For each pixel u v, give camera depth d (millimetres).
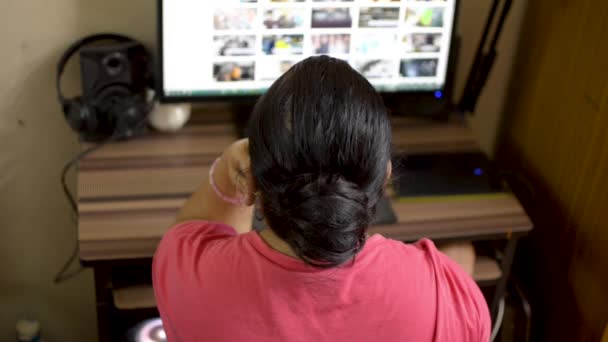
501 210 1375
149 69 1525
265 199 797
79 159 1422
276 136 742
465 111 1598
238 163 972
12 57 1482
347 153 739
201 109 1606
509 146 1729
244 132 1533
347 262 807
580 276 1437
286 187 750
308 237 753
